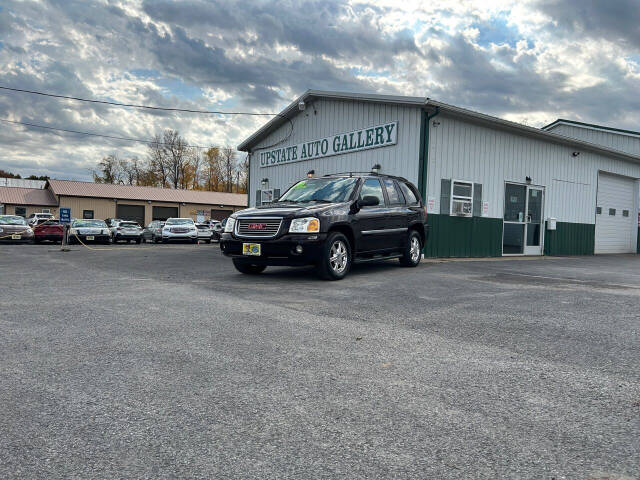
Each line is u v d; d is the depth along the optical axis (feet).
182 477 6.18
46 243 84.84
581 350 11.91
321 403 8.51
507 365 10.69
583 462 6.54
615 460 6.59
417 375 9.99
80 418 7.90
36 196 158.30
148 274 27.68
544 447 6.96
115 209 157.79
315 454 6.74
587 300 19.03
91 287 21.98
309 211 24.20
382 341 12.61
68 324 14.30
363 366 10.55
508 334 13.44
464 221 44.21
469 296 19.81
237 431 7.44
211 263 35.50
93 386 9.29
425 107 40.42
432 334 13.39
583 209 57.47
